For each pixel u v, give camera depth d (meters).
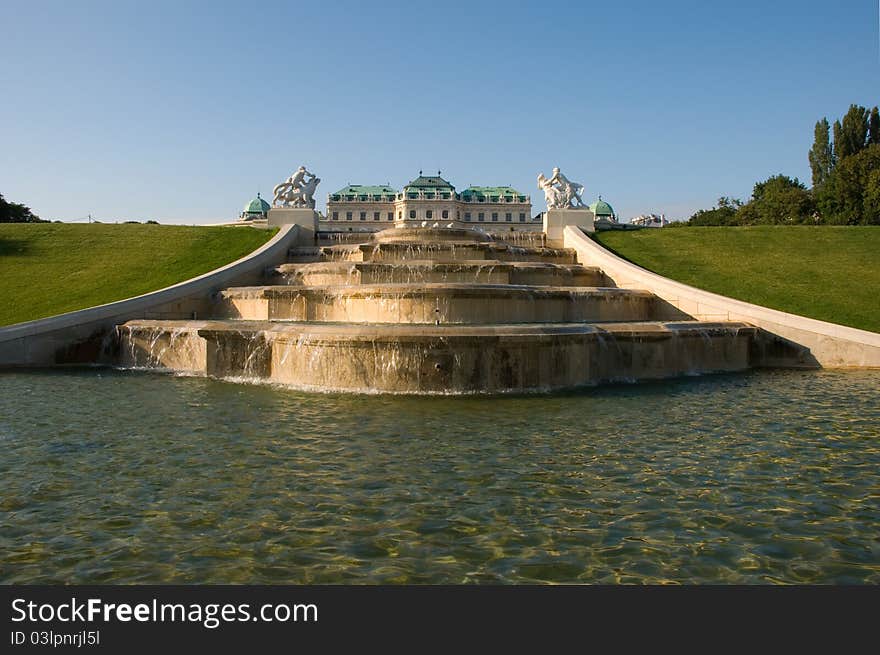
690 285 25.27
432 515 7.07
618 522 6.93
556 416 11.91
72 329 18.88
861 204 61.53
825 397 14.08
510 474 8.45
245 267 24.50
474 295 18.95
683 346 17.67
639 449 9.69
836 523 6.97
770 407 12.93
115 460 9.04
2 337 18.05
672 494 7.78
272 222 32.09
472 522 6.89
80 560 6.05
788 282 25.03
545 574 5.83
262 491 7.78
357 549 6.26
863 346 18.94
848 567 6.00
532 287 20.28
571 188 34.50
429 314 18.80
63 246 28.03
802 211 69.69
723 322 19.47
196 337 17.58
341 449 9.55
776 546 6.41
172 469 8.62
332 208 131.12
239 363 16.39
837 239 30.28
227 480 8.18
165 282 24.27
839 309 22.06
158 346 18.22
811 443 10.11
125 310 19.97
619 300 22.27
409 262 22.73
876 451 9.66
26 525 6.81
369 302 19.25
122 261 26.53
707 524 6.91
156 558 6.09
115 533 6.62
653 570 5.91
